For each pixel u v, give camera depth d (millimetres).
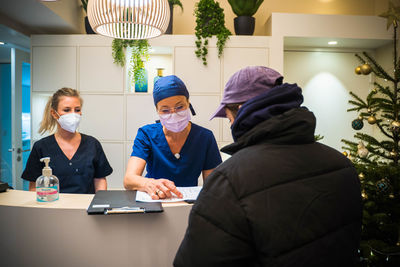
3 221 950
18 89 3078
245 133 643
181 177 1452
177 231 972
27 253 941
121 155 2801
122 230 941
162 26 1688
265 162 563
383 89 1733
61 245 932
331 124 3217
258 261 539
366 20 2760
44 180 990
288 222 522
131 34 1843
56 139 1669
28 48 3322
